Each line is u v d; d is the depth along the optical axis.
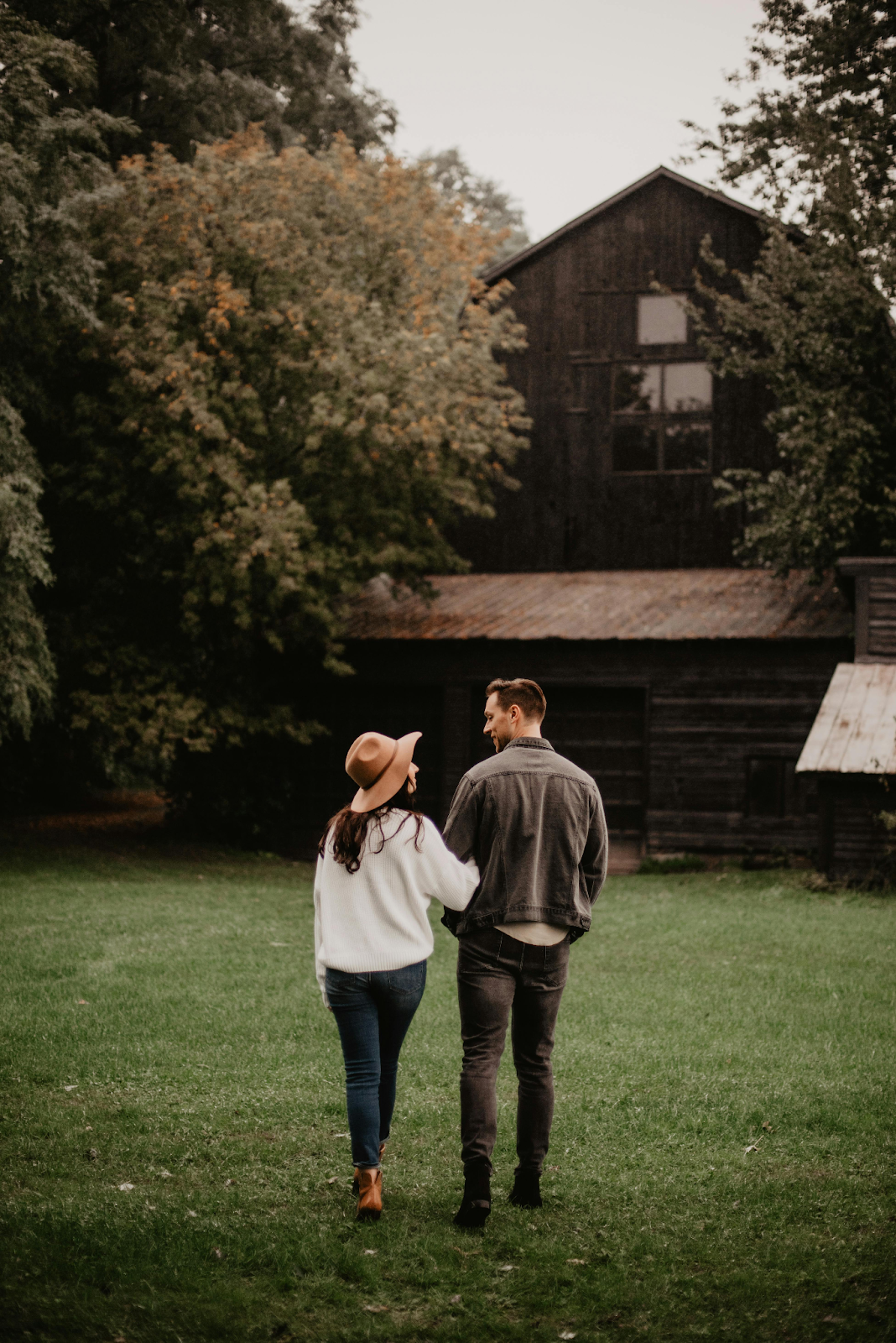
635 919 12.14
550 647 19.41
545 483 22.98
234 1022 6.99
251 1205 4.23
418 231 19.27
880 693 15.72
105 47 21.91
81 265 14.35
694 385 22.28
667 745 19.00
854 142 17.91
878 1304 3.49
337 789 20.89
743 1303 3.51
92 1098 5.48
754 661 18.67
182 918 11.23
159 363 15.92
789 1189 4.41
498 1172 4.62
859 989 8.41
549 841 4.21
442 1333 3.33
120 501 16.95
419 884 4.18
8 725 15.33
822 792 15.22
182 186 17.45
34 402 15.98
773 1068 6.18
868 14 18.95
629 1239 3.97
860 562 16.69
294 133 24.92
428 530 19.03
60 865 14.84
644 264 22.58
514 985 4.21
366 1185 4.08
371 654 20.52
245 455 16.44
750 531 18.36
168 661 17.61
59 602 18.08
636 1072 6.07
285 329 17.09
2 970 8.50
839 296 16.77
